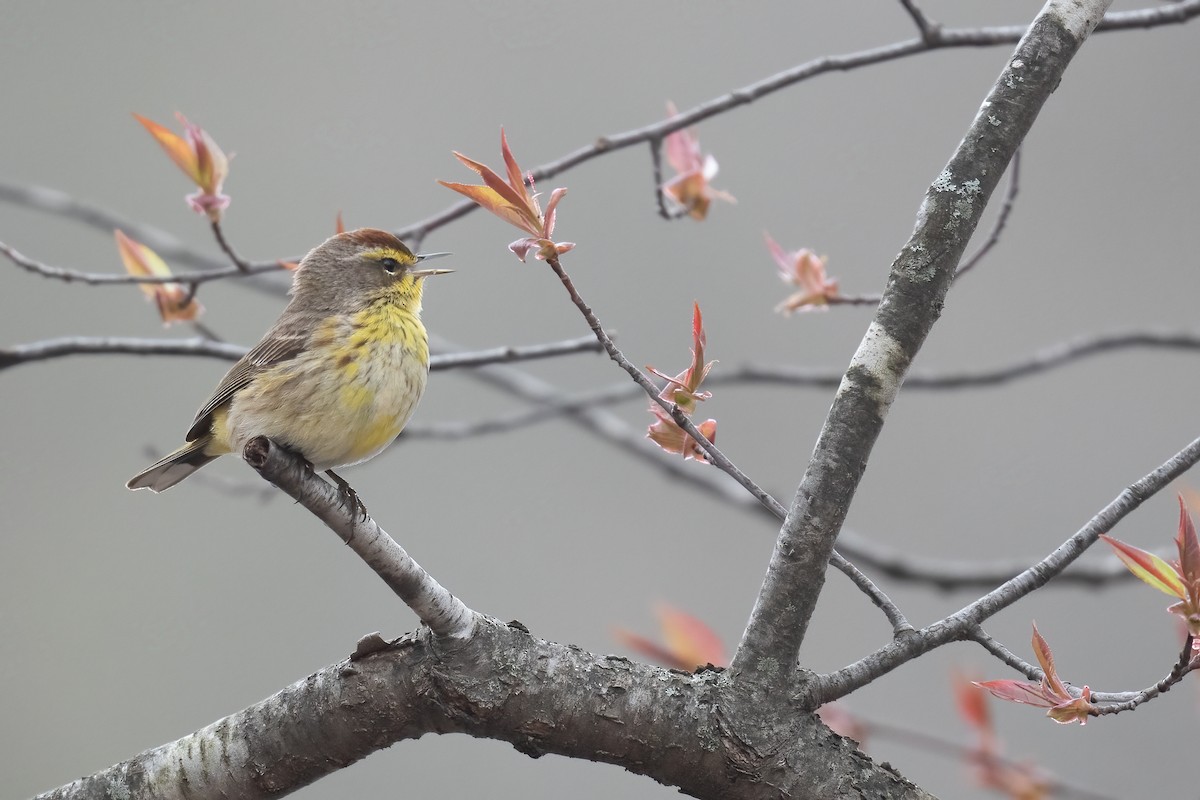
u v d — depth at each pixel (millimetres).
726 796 5320
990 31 8188
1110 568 9617
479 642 5344
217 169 7895
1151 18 7801
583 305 5605
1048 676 5223
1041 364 10609
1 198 12039
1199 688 8156
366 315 7656
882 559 10078
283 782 5496
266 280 12250
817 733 5387
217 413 7910
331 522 5195
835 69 8438
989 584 9898
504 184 5328
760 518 11445
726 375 10961
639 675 5387
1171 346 10680
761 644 5438
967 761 8047
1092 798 7980
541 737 5312
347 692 5395
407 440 10828
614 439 11758
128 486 8281
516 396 12195
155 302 8508
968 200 5633
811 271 8312
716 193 8633
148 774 5543
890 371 5547
